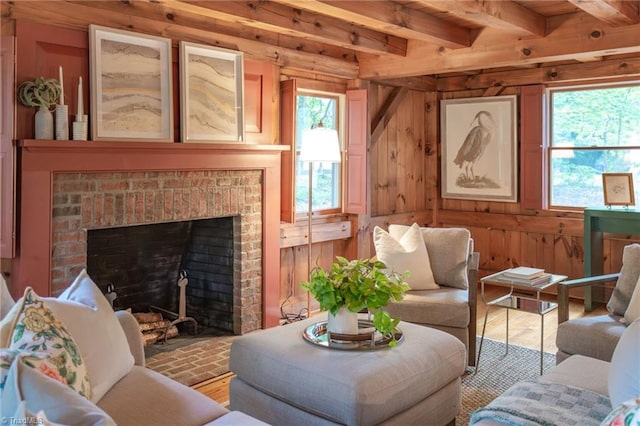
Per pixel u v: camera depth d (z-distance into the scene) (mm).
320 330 2891
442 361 2584
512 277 3619
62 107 3146
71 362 1748
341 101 5477
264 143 4465
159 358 3822
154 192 3660
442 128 6430
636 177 5230
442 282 4105
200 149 3844
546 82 5645
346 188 5512
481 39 4613
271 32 4500
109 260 4066
